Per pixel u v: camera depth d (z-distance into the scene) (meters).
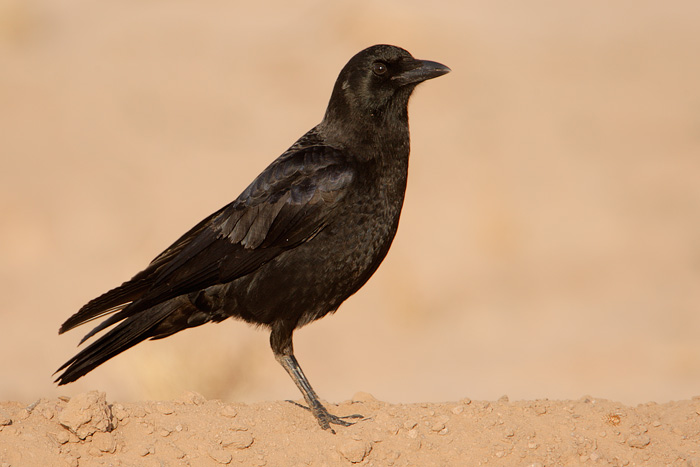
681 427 6.68
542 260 21.06
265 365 14.92
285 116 29.14
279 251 7.33
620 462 6.29
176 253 7.52
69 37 34.84
